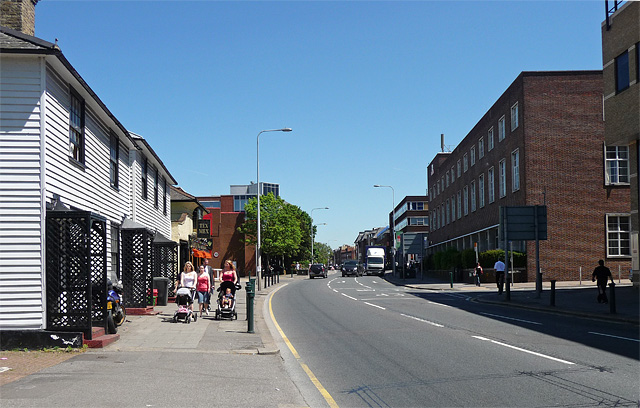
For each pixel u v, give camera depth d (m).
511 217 26.47
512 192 41.75
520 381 8.48
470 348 11.73
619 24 24.98
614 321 17.16
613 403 7.14
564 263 38.09
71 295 12.12
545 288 33.31
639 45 23.55
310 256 102.44
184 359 10.66
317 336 14.35
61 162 13.31
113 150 19.41
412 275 60.44
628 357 10.44
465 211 59.28
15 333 11.66
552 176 38.38
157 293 22.83
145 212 24.89
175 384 8.38
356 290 37.19
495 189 47.09
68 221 12.24
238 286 18.69
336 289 38.62
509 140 42.41
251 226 77.12
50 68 12.61
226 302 18.22
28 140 12.08
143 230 19.88
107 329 13.43
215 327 16.02
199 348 12.02
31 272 11.88
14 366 9.77
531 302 23.91
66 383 8.33
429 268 69.88
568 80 38.84
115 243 19.53
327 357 11.16
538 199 38.25
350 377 9.18
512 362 10.07
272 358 10.98
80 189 14.98
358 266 77.69
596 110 38.66
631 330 14.81
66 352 11.41
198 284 19.42
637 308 20.27
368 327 15.93
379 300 27.14
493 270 41.84
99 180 17.12
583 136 38.53
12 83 12.12
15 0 15.11
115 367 9.70
